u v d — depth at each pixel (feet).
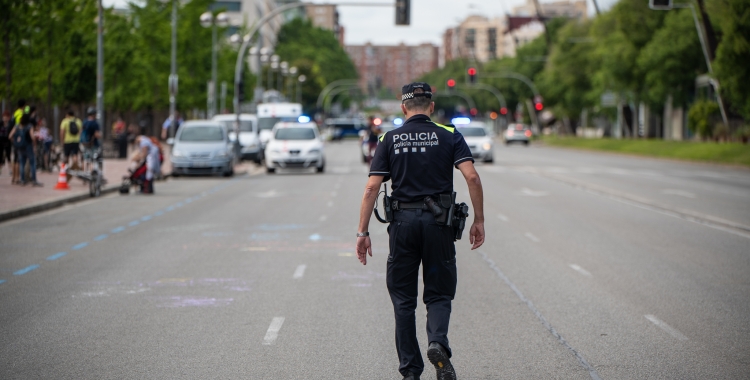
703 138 297.94
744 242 81.71
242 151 232.32
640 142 336.08
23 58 192.95
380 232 88.63
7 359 39.40
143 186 138.82
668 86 304.91
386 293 55.93
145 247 77.25
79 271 64.08
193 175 189.47
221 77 400.88
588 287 58.29
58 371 37.45
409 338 33.76
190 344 42.42
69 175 143.02
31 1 199.93
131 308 50.98
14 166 139.03
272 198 130.93
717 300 53.98
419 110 34.37
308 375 37.06
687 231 90.22
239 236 85.30
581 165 237.25
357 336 44.19
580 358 40.04
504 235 86.53
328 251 75.05
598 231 89.86
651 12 312.91
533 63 576.61
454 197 33.83
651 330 45.75
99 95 155.12
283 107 282.56
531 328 46.19
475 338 43.96
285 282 59.82
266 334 44.60
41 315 48.88
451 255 33.76
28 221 98.37
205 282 59.72
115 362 38.99
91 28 235.81
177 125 254.06
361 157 272.92
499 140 580.71
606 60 329.72
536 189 148.15
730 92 236.84
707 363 39.17
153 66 346.74
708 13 255.50
